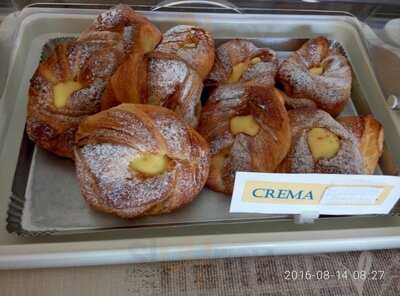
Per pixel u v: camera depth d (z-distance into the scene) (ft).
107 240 0.90
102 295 0.87
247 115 1.05
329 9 1.45
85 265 0.89
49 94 1.06
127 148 0.91
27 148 1.07
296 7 1.44
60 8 1.35
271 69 1.21
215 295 0.88
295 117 1.09
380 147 1.10
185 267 0.91
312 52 1.25
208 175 1.00
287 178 0.86
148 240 0.90
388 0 1.40
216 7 1.40
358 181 0.87
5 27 1.29
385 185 0.88
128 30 1.15
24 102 1.18
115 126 0.92
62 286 0.87
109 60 1.09
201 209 1.00
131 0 1.39
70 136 1.03
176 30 1.22
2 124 1.11
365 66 1.32
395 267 0.95
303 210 0.93
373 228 0.96
